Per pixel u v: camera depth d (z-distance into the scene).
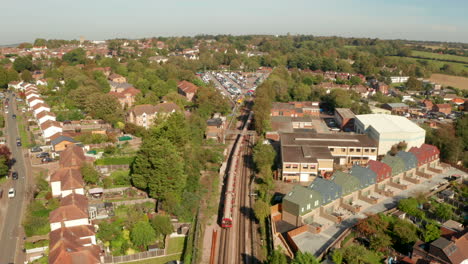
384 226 83.69
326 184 96.00
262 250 78.94
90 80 195.12
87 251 66.44
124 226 83.06
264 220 90.62
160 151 94.56
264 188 106.75
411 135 132.75
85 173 98.69
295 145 127.50
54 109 164.88
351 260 72.88
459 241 76.19
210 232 86.25
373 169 109.88
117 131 142.12
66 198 82.75
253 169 126.12
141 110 154.25
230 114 196.62
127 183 104.31
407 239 80.25
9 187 98.62
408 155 121.06
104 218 86.25
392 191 109.19
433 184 115.00
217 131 159.88
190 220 89.19
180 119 132.00
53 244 67.69
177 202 91.44
